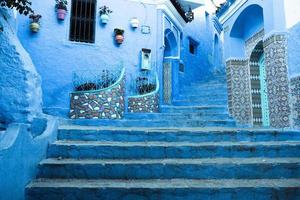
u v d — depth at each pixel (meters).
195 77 13.74
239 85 8.31
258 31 7.80
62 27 9.05
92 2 9.63
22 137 3.25
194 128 5.75
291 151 4.49
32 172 3.58
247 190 3.36
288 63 5.85
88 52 9.27
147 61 9.98
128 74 9.72
